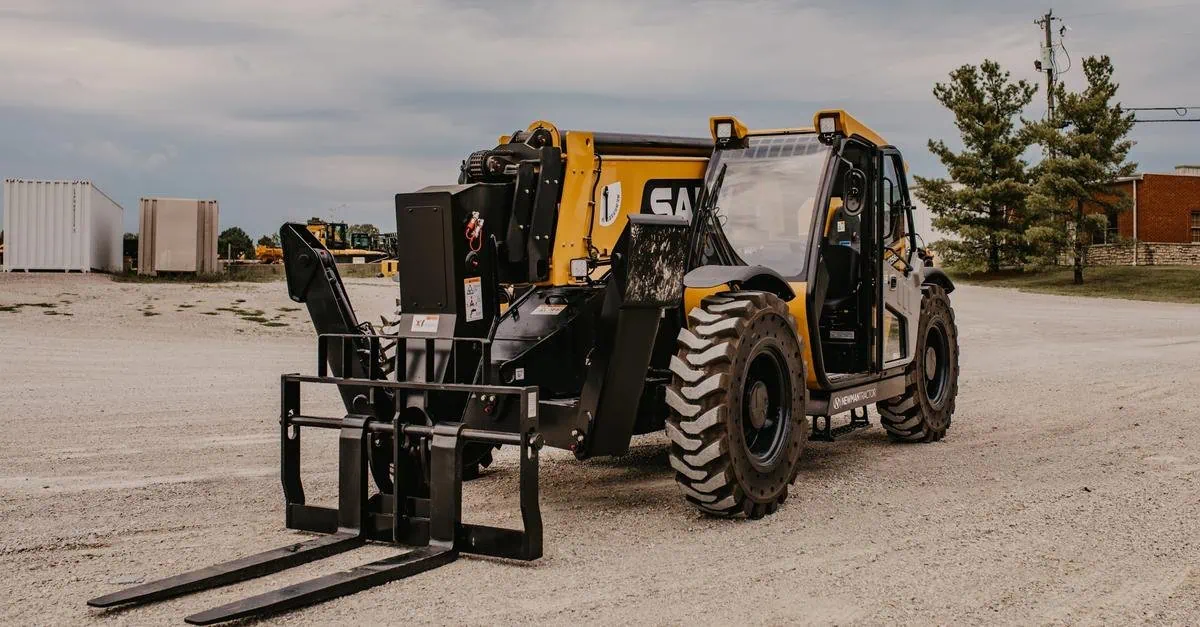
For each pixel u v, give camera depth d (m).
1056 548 4.74
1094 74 34.53
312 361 14.73
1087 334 19.95
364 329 5.44
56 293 22.45
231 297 23.61
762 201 6.43
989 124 37.00
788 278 6.14
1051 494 5.94
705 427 5.10
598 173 6.09
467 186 5.16
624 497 5.98
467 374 5.05
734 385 5.20
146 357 14.88
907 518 5.37
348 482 4.85
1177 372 12.94
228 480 6.44
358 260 36.50
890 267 7.21
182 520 5.34
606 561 4.53
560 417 5.25
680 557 4.60
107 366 13.60
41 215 25.55
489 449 6.49
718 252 6.44
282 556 4.39
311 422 5.05
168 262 26.98
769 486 5.45
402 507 4.78
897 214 7.43
